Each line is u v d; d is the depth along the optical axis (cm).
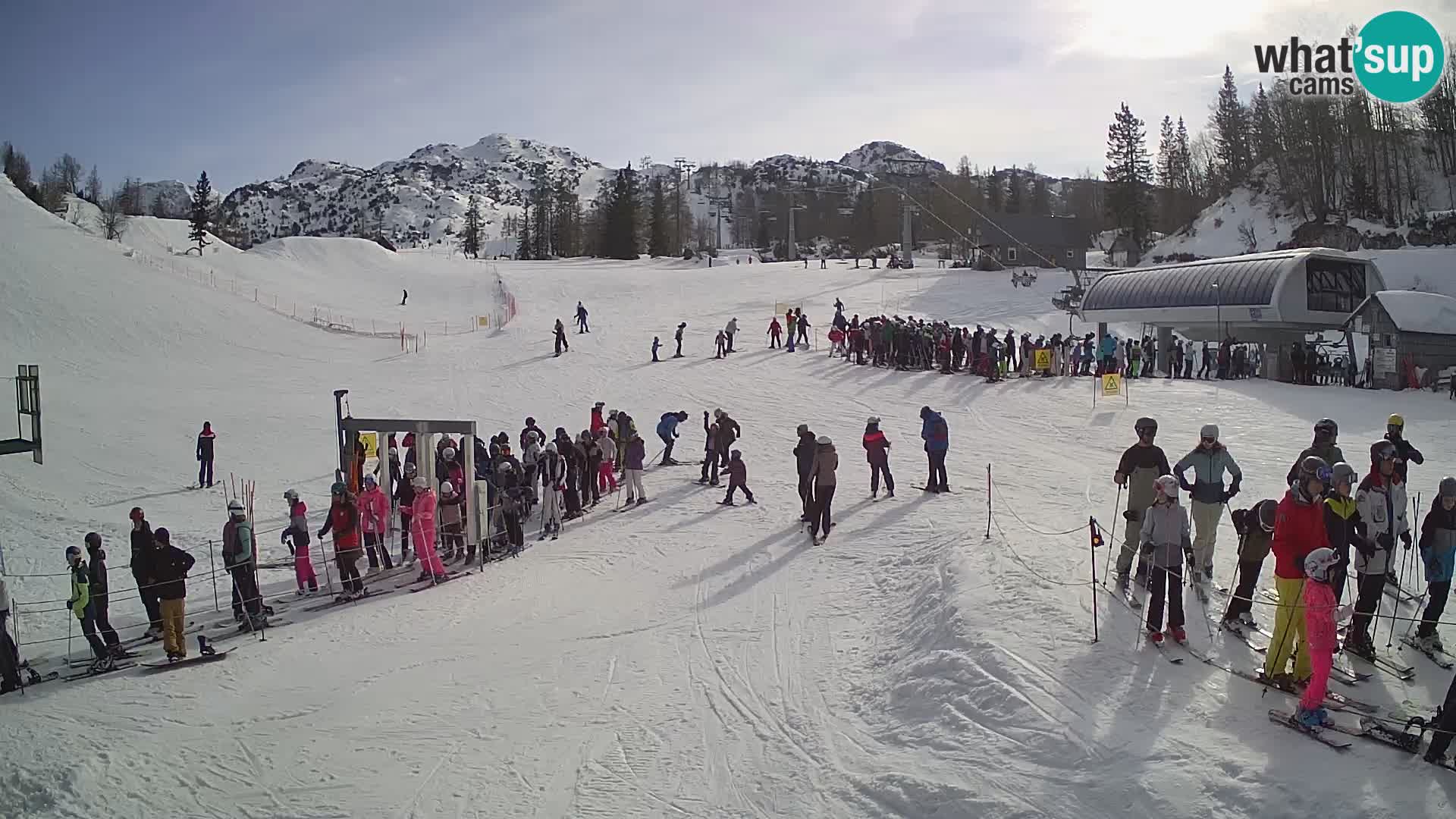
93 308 4656
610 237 12700
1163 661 968
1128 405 2966
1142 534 1035
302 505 1756
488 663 1305
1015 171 17462
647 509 2214
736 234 19012
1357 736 783
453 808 902
